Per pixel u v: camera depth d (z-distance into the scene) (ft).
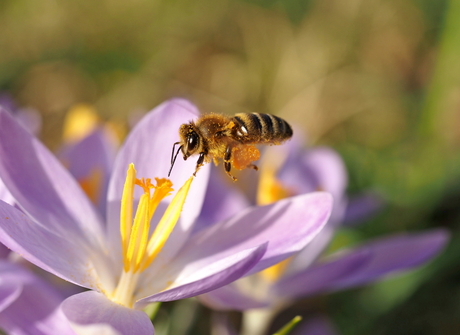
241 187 0.81
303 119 1.28
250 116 0.66
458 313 0.90
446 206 1.05
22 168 0.61
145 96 1.30
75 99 1.29
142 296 0.60
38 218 0.60
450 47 1.10
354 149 1.16
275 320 0.86
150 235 0.63
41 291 0.62
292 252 0.59
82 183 0.72
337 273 0.66
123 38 1.34
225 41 1.37
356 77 1.32
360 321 0.87
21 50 1.32
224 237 0.62
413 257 0.68
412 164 1.11
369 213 0.88
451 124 1.13
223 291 0.65
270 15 1.37
